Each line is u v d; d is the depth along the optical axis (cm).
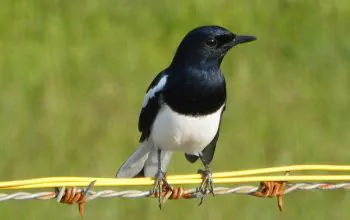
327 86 1598
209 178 936
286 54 1680
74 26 1738
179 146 1052
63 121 1448
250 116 1497
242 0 1827
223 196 1304
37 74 1590
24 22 1741
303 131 1475
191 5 1812
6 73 1598
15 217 1280
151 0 1811
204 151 1081
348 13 1789
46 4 1780
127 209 1293
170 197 940
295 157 1437
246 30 1778
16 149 1402
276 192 928
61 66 1619
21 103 1492
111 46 1691
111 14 1780
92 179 873
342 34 1745
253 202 1305
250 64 1622
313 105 1542
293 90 1569
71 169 1380
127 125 1456
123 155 1405
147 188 1284
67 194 867
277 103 1532
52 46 1683
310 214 1319
